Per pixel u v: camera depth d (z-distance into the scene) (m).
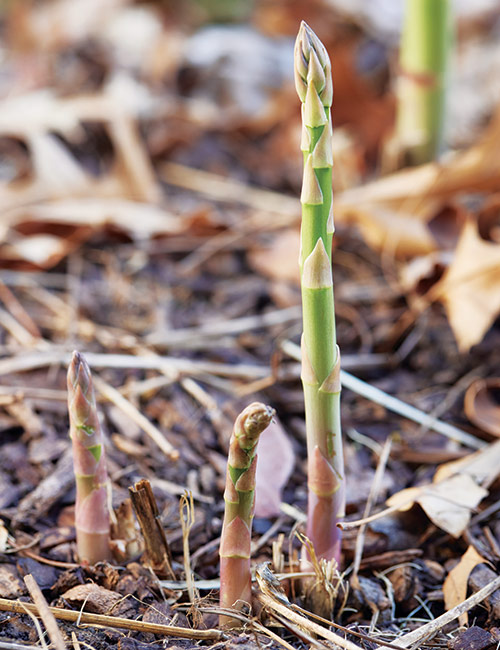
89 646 0.61
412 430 0.76
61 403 0.76
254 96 1.19
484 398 0.75
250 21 1.37
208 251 0.89
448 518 0.67
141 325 0.83
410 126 0.88
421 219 0.85
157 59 1.20
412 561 0.67
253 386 0.78
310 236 0.59
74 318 0.83
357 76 1.00
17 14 1.25
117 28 1.33
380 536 0.68
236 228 0.89
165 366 0.78
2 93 1.17
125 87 1.08
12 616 0.63
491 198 0.83
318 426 0.61
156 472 0.72
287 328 0.83
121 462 0.72
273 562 0.65
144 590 0.64
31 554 0.66
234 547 0.61
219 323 0.84
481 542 0.68
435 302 0.83
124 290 0.86
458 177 0.84
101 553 0.65
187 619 0.63
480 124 1.12
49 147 0.97
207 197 0.99
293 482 0.72
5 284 0.86
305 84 0.57
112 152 1.08
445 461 0.73
